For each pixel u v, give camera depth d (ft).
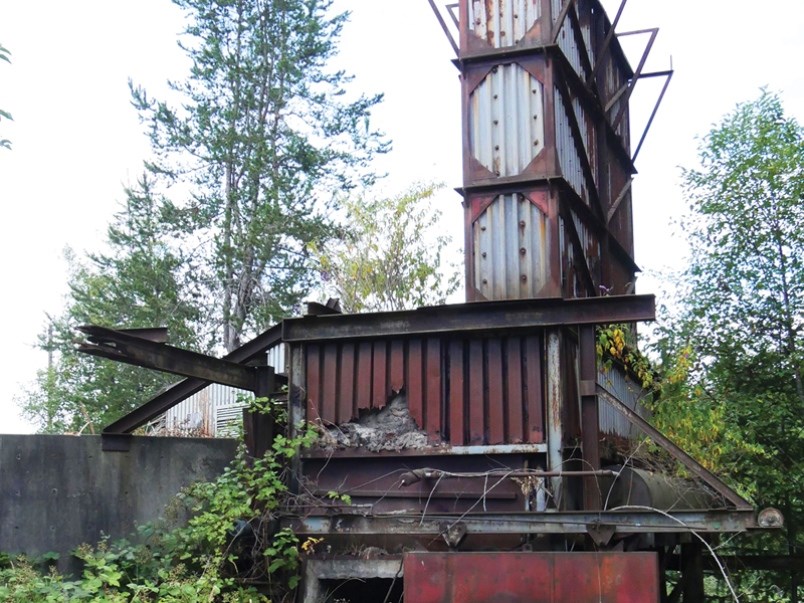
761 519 30.09
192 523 34.32
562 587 29.66
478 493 34.71
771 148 56.59
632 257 61.72
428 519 33.96
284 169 107.14
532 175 44.09
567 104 47.01
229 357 39.96
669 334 58.18
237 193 103.76
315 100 109.40
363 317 36.68
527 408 34.60
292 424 37.52
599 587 29.37
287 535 35.19
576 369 38.11
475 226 44.88
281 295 103.96
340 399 37.17
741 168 56.65
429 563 30.94
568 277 45.09
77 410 108.78
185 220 106.42
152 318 104.68
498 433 34.73
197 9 107.86
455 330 35.40
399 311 36.09
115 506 36.65
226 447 40.01
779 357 55.93
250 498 34.40
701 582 46.47
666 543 41.81
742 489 48.83
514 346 35.22
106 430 37.09
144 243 107.14
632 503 34.96
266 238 99.76
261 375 39.42
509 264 44.01
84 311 109.91
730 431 50.29
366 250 89.35
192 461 38.99
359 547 35.88
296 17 108.88
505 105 45.16
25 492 34.55
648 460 43.24
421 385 36.17
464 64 46.09
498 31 45.78
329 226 102.53
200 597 32.14
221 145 103.86
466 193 45.21
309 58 108.58
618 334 45.47
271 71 108.47
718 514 30.48
